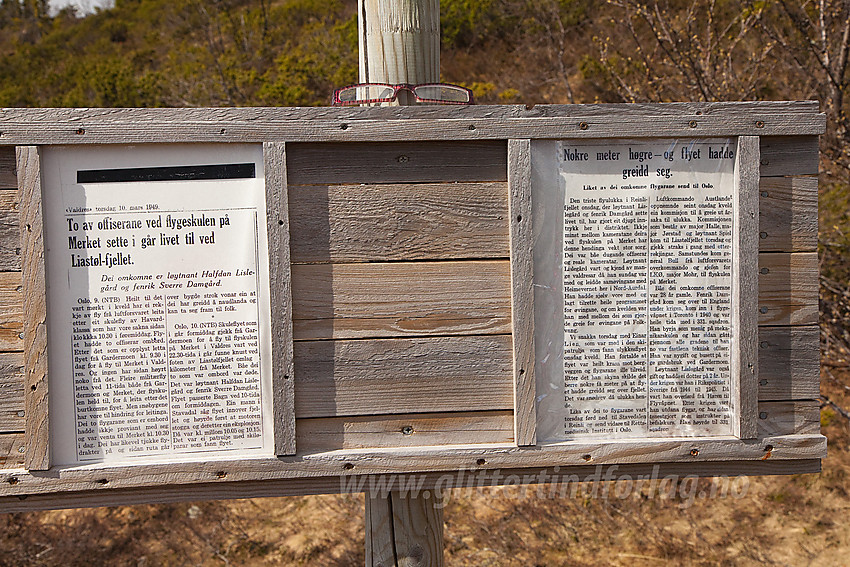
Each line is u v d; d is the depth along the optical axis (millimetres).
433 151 1671
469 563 3441
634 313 1689
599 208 1673
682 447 1692
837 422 4316
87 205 1597
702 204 1681
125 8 16203
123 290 1608
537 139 1660
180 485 1646
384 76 1894
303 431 1663
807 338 1724
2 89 11375
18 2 17969
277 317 1627
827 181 4668
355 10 12469
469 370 1692
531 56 9367
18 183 1566
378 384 1678
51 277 1596
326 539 3701
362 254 1666
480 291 1688
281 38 11305
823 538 3494
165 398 1628
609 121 1652
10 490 1589
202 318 1625
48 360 1591
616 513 3775
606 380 1695
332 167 1653
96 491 1634
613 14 8383
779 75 5254
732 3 5770
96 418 1616
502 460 1674
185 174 1613
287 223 1623
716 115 1662
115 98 9016
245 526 3863
